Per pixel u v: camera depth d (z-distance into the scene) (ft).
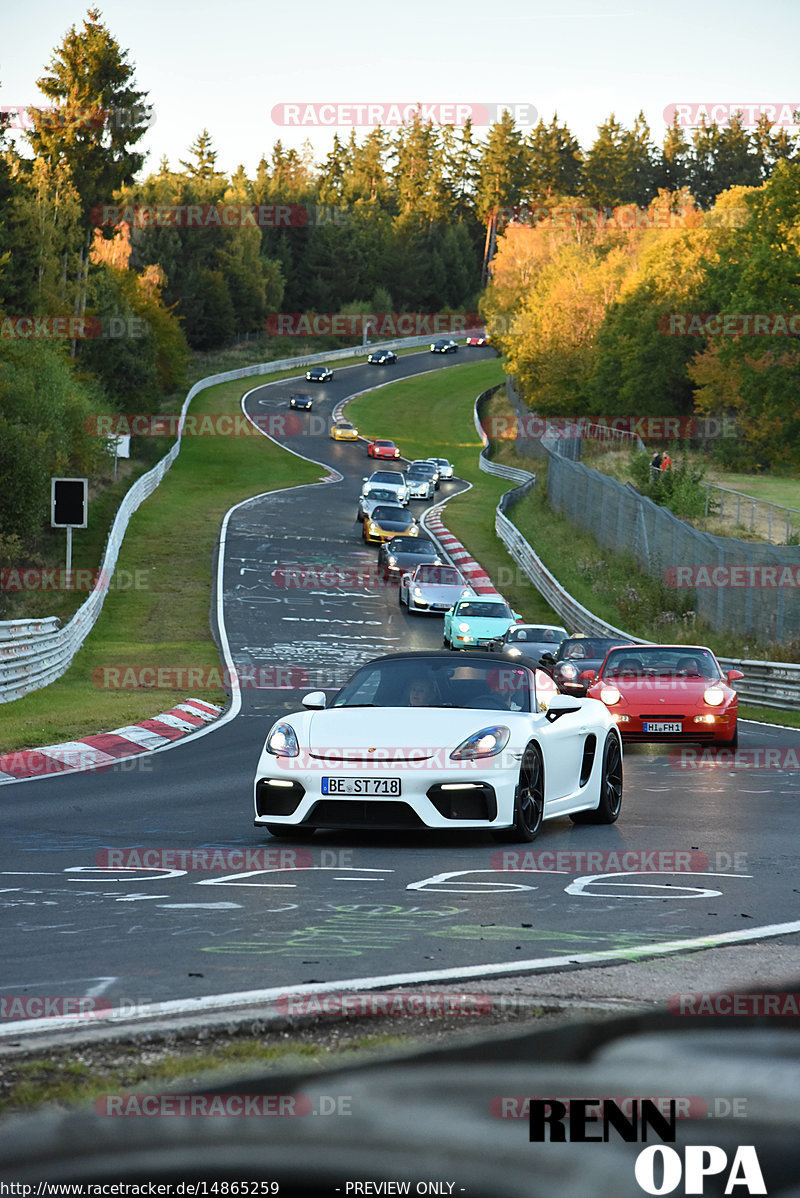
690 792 105.91
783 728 172.04
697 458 544.21
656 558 321.73
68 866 65.77
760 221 508.94
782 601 229.86
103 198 622.54
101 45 617.62
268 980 40.34
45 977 40.78
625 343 640.17
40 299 514.68
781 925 51.26
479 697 80.69
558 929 49.65
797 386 498.28
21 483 334.85
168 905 54.19
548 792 78.48
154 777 111.65
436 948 45.68
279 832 77.30
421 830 76.74
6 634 173.68
